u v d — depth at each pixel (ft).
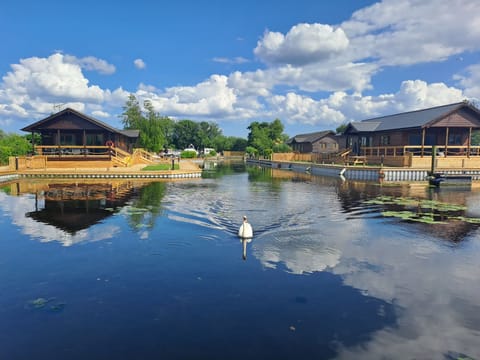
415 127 91.04
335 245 26.27
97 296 17.01
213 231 30.12
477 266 21.86
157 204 43.65
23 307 15.81
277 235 29.19
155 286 18.24
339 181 80.64
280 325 14.47
